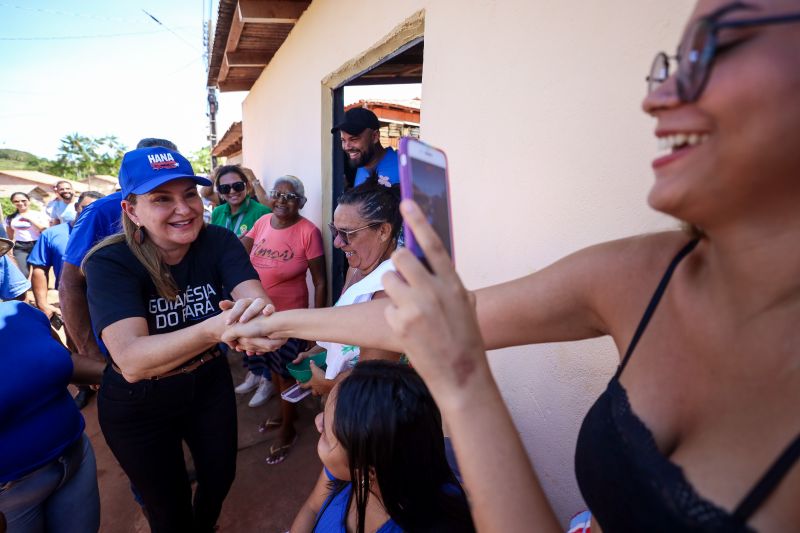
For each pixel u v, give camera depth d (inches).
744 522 17.5
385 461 40.0
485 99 67.7
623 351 27.6
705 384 21.6
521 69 59.8
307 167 160.2
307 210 164.1
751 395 19.6
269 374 133.6
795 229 18.2
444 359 19.6
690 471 19.9
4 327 55.6
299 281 125.6
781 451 17.6
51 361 58.1
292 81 171.3
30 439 55.4
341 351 63.8
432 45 80.4
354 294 61.4
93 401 146.3
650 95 20.9
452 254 24.7
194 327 50.0
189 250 64.4
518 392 67.1
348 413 40.7
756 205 18.2
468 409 19.8
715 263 22.1
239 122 316.8
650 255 27.2
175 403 64.4
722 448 19.5
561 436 59.0
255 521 93.2
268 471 107.7
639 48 43.4
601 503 23.9
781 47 15.6
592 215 50.4
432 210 23.7
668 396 22.9
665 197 19.9
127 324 53.0
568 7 51.3
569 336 32.6
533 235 60.0
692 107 18.2
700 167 18.4
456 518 42.1
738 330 20.5
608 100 47.3
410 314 19.0
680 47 19.3
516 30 60.0
